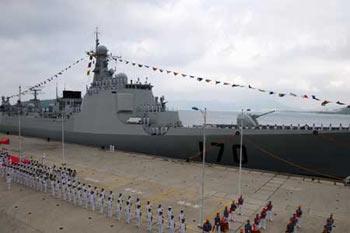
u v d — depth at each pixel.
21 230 14.05
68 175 19.94
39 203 17.08
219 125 24.28
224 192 18.00
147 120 28.03
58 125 37.44
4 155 26.44
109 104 29.98
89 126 32.41
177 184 19.72
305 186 18.80
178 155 25.69
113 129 29.75
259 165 21.80
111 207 15.08
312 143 19.12
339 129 19.06
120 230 13.41
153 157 27.22
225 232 12.80
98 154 29.11
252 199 16.81
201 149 24.00
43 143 37.38
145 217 14.73
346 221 13.91
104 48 33.44
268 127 21.36
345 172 18.77
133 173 22.47
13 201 17.58
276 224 13.62
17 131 46.47
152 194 17.91
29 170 20.94
